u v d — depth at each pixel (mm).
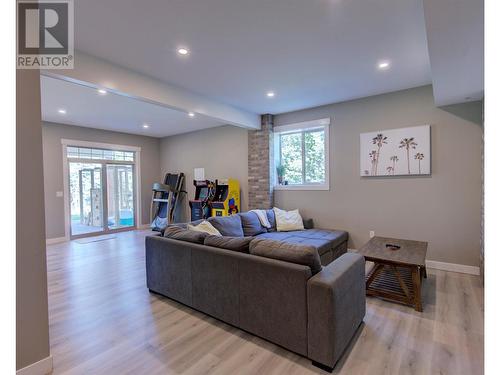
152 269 3018
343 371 1763
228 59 2938
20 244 1676
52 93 3895
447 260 3670
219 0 1981
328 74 3361
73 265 4105
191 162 6996
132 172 7383
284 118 5207
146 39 2518
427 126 3725
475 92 3127
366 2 2025
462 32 1900
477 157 3455
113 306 2729
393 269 2811
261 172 5375
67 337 2180
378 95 4133
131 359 1908
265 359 1896
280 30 2395
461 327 2271
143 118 5477
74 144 6078
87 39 2502
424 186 3812
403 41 2590
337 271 1961
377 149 4137
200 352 1980
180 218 7203
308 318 1841
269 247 2180
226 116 4566
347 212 4488
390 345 2037
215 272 2389
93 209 6500
